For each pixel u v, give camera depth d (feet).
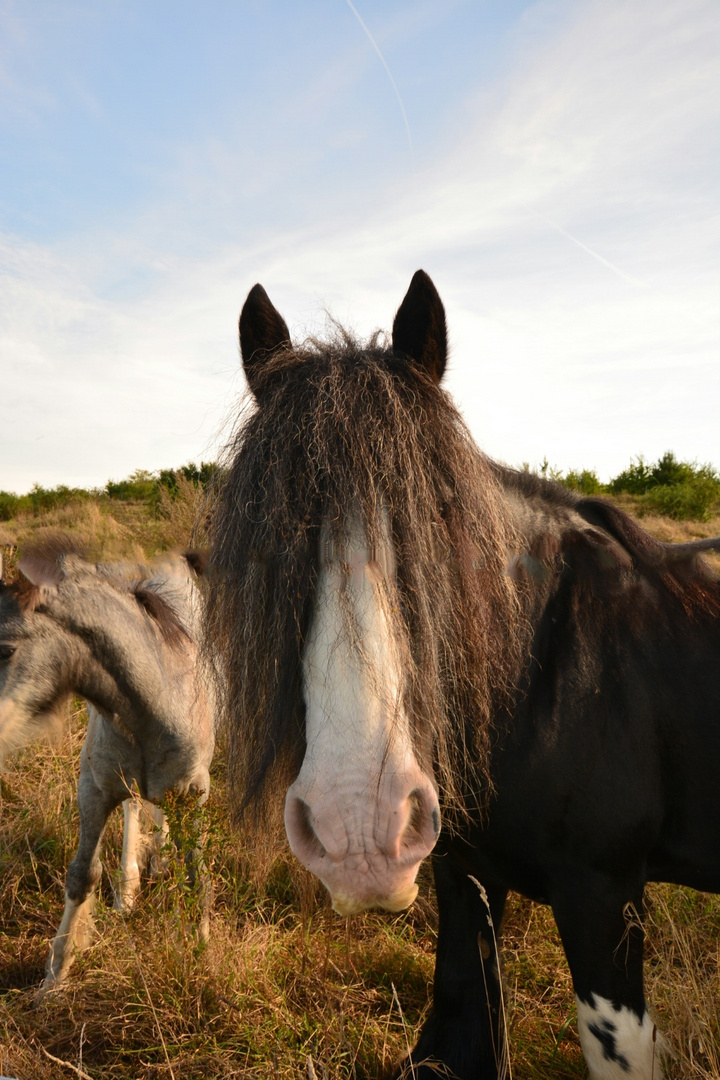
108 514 33.06
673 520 42.22
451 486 4.58
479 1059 5.83
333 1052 6.72
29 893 10.00
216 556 4.87
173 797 8.45
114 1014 7.39
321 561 4.21
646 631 5.51
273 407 4.75
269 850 4.98
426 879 9.82
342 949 8.26
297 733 4.26
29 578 8.25
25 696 8.17
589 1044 5.12
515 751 5.14
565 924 5.23
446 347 5.18
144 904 9.56
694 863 5.49
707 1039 5.92
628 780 5.15
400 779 3.82
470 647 4.63
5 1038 7.05
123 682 8.55
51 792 11.63
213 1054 6.76
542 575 5.48
